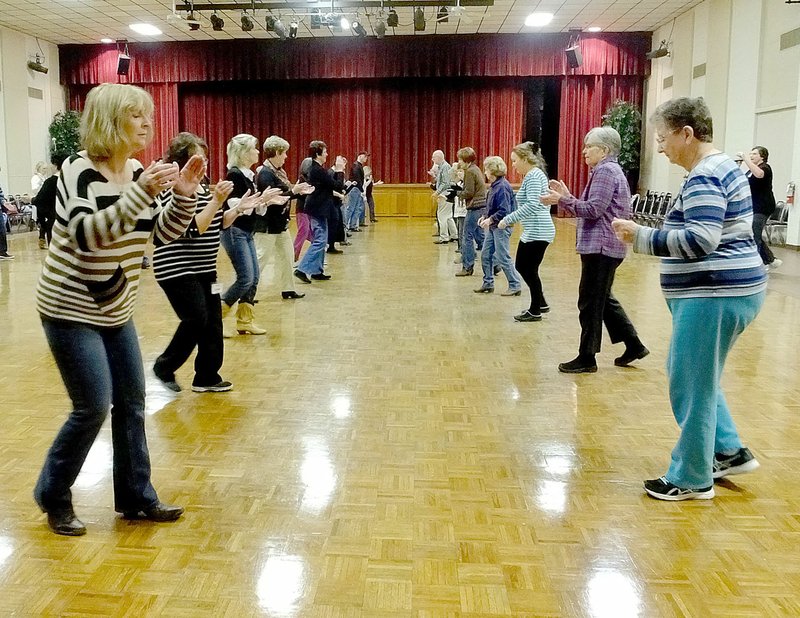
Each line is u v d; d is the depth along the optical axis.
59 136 14.98
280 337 5.11
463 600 1.95
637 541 2.28
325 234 7.56
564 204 3.94
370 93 16.38
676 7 12.89
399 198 16.17
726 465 2.69
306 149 16.66
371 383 4.01
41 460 2.90
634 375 4.16
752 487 2.69
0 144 13.80
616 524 2.39
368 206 14.88
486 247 6.88
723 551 2.21
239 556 2.18
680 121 2.43
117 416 2.34
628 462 2.92
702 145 2.46
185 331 3.69
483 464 2.90
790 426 3.33
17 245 10.94
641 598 1.96
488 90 16.16
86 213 1.98
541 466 2.88
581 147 15.56
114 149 2.08
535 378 4.11
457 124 16.34
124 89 2.08
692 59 13.01
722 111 11.94
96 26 13.91
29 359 4.45
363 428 3.30
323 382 4.02
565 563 2.14
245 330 5.20
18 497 2.57
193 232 3.43
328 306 6.27
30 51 14.70
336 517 2.43
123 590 1.99
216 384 3.84
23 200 13.54
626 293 6.88
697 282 2.42
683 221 2.48
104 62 15.72
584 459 2.95
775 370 4.25
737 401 3.69
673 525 2.38
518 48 15.05
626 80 15.35
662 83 14.38
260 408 3.58
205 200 3.41
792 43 10.05
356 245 10.98
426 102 16.33
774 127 10.58
